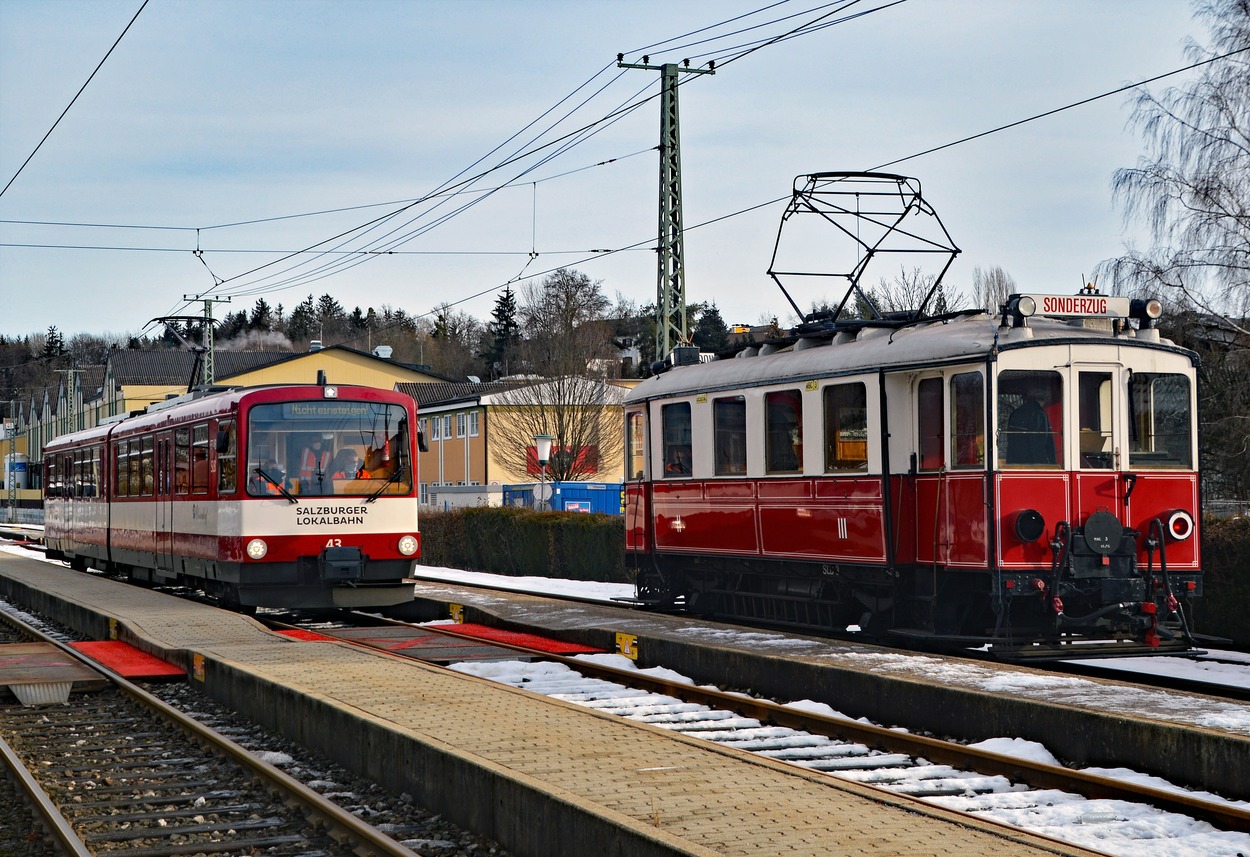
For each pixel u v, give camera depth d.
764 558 17.88
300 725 10.99
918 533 15.47
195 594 25.31
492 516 34.66
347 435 19.91
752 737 10.88
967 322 15.32
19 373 169.38
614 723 9.74
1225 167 26.52
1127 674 13.74
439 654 15.84
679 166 27.14
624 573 28.39
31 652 16.61
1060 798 8.59
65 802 9.11
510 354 110.56
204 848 7.79
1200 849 7.29
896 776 9.29
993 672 12.23
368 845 7.66
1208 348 27.53
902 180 18.55
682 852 6.06
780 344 18.66
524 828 7.47
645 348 103.38
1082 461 14.53
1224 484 27.05
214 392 22.05
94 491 29.70
